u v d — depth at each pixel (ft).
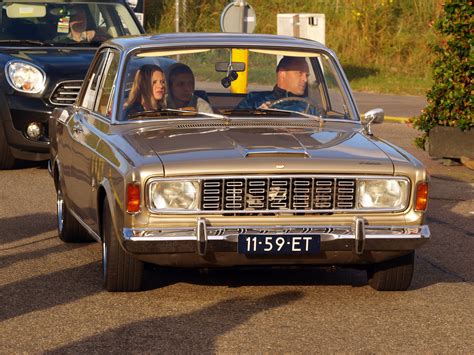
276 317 29.01
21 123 55.88
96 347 26.18
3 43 59.21
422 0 121.49
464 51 60.18
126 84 33.58
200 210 28.63
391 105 89.86
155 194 28.50
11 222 43.24
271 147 29.86
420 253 38.55
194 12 129.08
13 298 30.99
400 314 29.66
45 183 53.06
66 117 37.81
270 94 34.55
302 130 32.73
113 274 30.71
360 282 33.32
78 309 29.66
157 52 34.17
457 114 60.64
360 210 29.27
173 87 33.81
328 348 26.27
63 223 38.81
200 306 30.04
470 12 59.98
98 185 31.30
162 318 28.78
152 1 129.18
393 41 116.78
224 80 34.27
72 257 36.70
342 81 34.99
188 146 29.99
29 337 27.04
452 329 28.35
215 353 25.71
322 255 29.32
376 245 29.30
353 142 31.35
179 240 28.48
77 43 59.93
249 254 28.81
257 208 28.81
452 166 61.05
